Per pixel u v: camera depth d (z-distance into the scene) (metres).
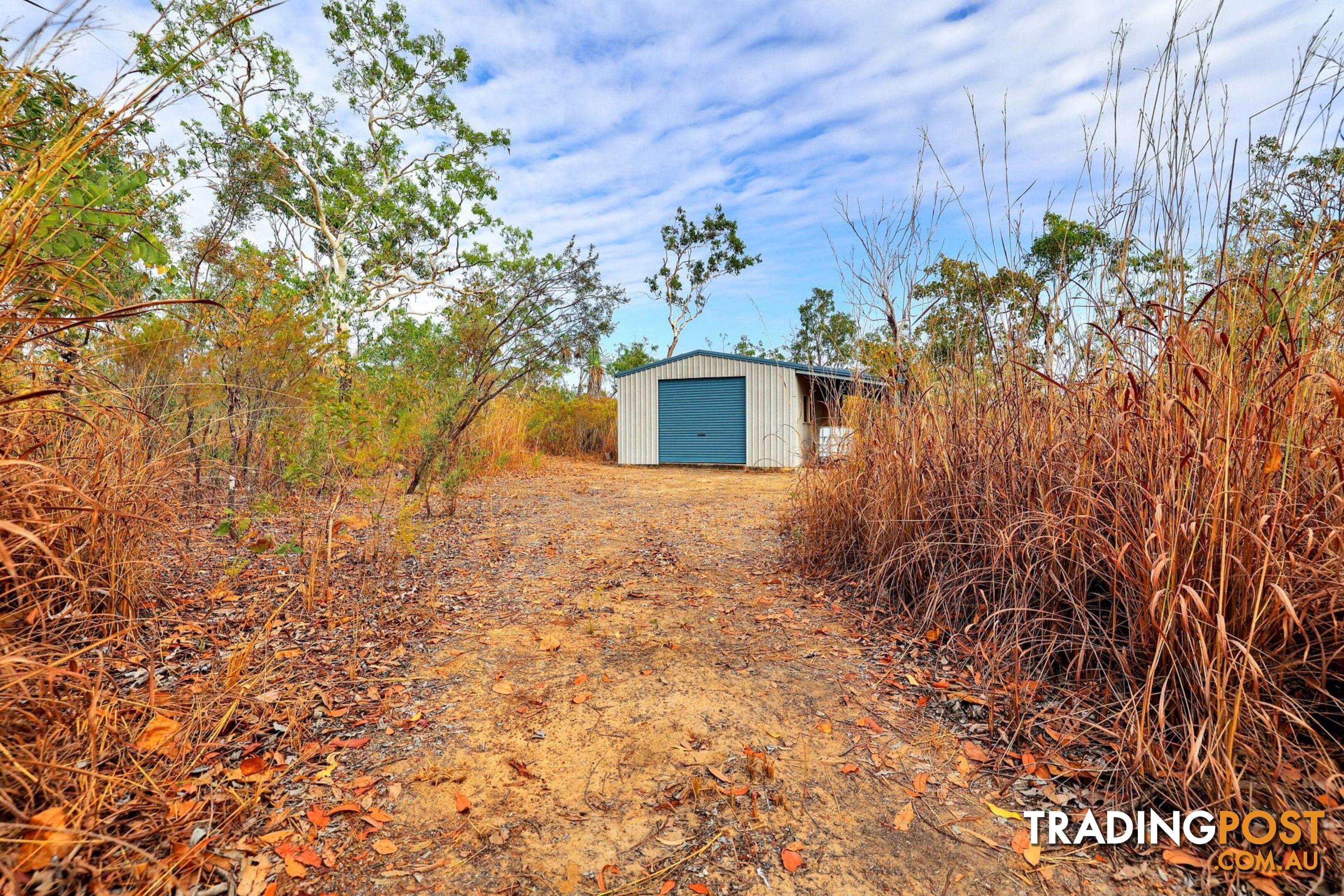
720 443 15.51
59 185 1.84
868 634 3.24
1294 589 1.88
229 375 4.92
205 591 3.25
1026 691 2.37
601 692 2.63
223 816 1.70
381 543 4.62
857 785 2.00
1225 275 2.42
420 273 18.75
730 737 2.28
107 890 1.34
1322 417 2.06
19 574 2.02
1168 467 2.18
